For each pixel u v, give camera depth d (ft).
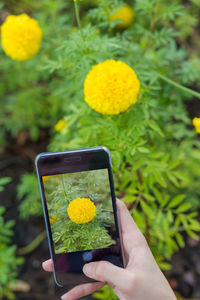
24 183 1.92
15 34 1.32
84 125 1.53
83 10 2.21
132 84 1.14
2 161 2.42
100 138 1.36
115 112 1.17
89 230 1.16
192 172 1.90
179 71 1.64
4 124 2.43
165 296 1.08
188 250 2.11
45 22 1.80
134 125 1.27
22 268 2.12
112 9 1.41
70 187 1.15
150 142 1.62
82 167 1.14
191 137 1.93
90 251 1.16
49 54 1.92
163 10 1.55
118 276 1.06
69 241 1.16
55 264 1.16
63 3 2.02
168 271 2.06
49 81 2.32
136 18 1.98
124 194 1.54
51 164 1.13
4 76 2.10
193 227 1.50
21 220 2.25
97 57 1.30
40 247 2.18
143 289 1.07
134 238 1.21
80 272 1.17
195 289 2.01
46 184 1.14
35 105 2.19
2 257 1.71
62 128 1.75
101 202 1.15
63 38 1.77
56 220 1.16
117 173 1.44
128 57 1.46
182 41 2.21
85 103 1.42
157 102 1.48
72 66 1.42
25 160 2.43
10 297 1.90
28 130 2.46
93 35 1.34
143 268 1.12
